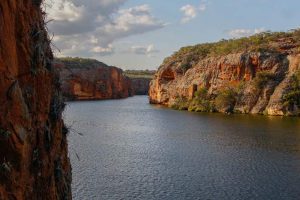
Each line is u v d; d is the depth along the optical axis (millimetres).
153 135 71125
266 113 112188
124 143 61781
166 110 130750
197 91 132875
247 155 51156
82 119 101125
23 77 13828
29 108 13969
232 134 70438
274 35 138625
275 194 34438
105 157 50188
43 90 15250
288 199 33125
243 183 37844
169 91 155125
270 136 67125
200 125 85438
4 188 11898
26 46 13953
